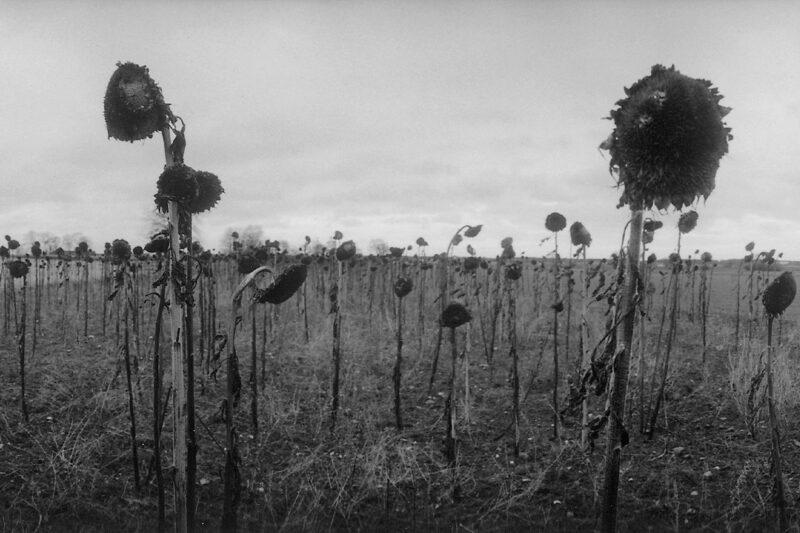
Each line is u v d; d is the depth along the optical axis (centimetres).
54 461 692
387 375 1131
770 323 571
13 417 829
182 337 471
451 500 661
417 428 860
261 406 898
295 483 691
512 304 821
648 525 599
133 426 668
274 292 443
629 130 350
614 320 417
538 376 1113
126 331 676
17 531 566
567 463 736
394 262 1753
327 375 1077
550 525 604
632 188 355
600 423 405
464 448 794
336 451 772
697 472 700
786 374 886
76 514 611
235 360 457
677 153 336
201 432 821
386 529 602
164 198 454
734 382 912
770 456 693
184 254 473
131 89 448
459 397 996
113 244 835
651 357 1121
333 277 1709
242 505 641
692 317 1623
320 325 1435
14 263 832
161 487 563
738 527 583
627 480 693
